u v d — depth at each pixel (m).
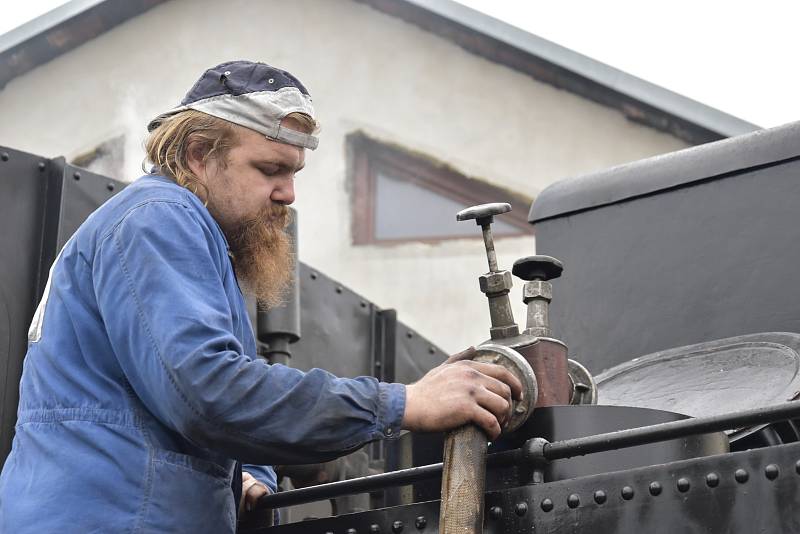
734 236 3.03
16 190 3.25
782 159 3.00
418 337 4.59
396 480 2.11
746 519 1.80
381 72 10.73
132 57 11.10
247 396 1.94
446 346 10.01
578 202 3.32
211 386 1.92
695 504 1.84
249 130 2.21
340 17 10.91
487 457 2.04
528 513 1.96
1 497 2.04
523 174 10.22
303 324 4.18
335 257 10.34
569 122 10.20
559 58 10.02
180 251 2.04
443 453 2.19
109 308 2.03
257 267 2.26
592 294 3.24
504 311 2.16
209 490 2.06
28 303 3.20
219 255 2.13
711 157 3.12
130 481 1.98
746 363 2.71
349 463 3.70
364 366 4.38
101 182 3.37
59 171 3.30
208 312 1.99
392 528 2.07
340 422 1.96
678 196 3.16
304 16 10.98
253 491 2.34
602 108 10.14
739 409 2.48
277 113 2.21
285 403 1.95
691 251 3.10
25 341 3.18
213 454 2.10
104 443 1.99
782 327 2.90
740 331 2.96
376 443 4.29
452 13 10.30
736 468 1.82
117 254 2.04
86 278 2.10
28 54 10.98
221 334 1.97
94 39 11.12
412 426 1.98
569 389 2.20
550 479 2.06
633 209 3.22
